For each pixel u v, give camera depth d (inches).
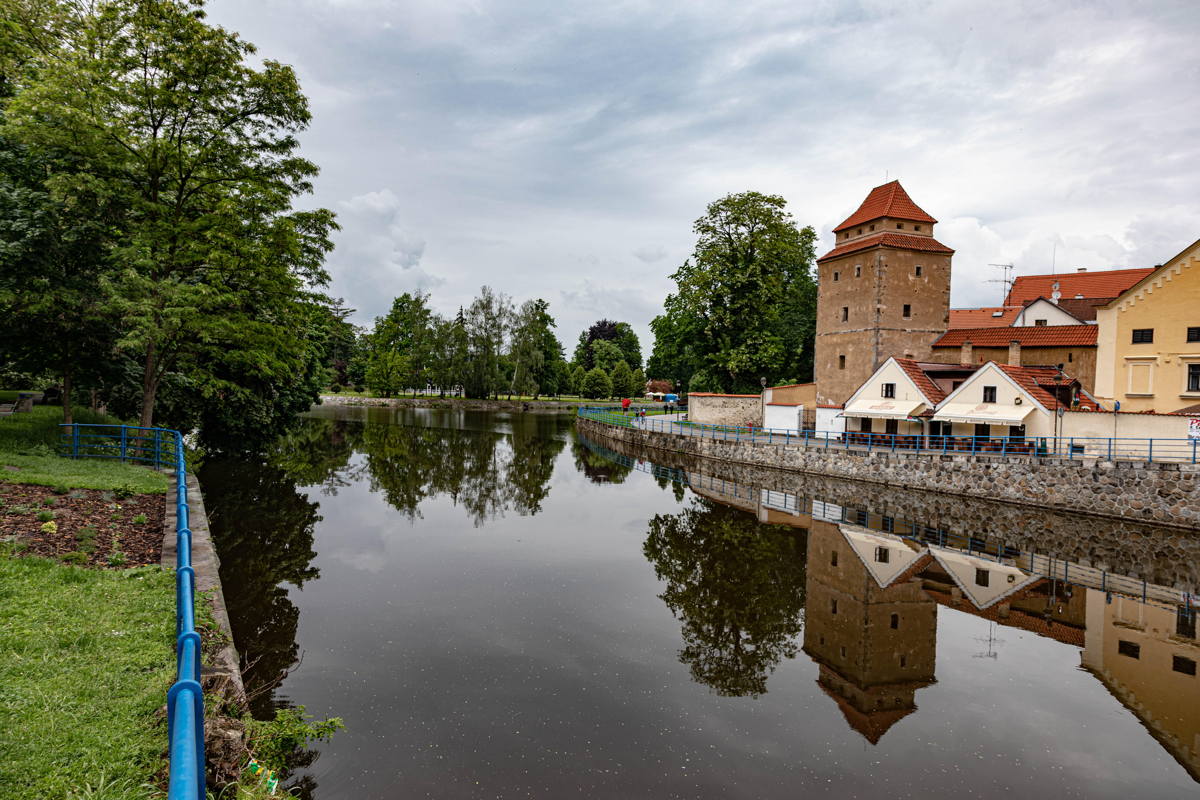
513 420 2741.1
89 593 316.5
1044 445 1109.1
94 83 655.8
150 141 690.2
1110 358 1214.3
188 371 884.0
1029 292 1916.8
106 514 477.4
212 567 400.2
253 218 761.0
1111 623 546.6
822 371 1750.7
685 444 1635.1
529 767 311.0
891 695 410.6
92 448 729.0
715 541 792.3
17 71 688.4
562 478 1272.1
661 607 553.9
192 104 709.9
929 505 1015.6
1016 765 333.4
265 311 854.5
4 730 191.9
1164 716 387.9
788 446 1348.4
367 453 1512.1
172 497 558.9
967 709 393.7
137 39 685.3
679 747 337.4
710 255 1833.2
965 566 705.0
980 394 1218.0
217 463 1212.5
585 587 596.1
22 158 665.0
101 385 828.6
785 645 488.1
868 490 1134.4
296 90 753.0
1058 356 1387.8
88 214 656.4
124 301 632.4
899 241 1582.2
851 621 542.9
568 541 767.1
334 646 445.1
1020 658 473.1
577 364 4547.2
